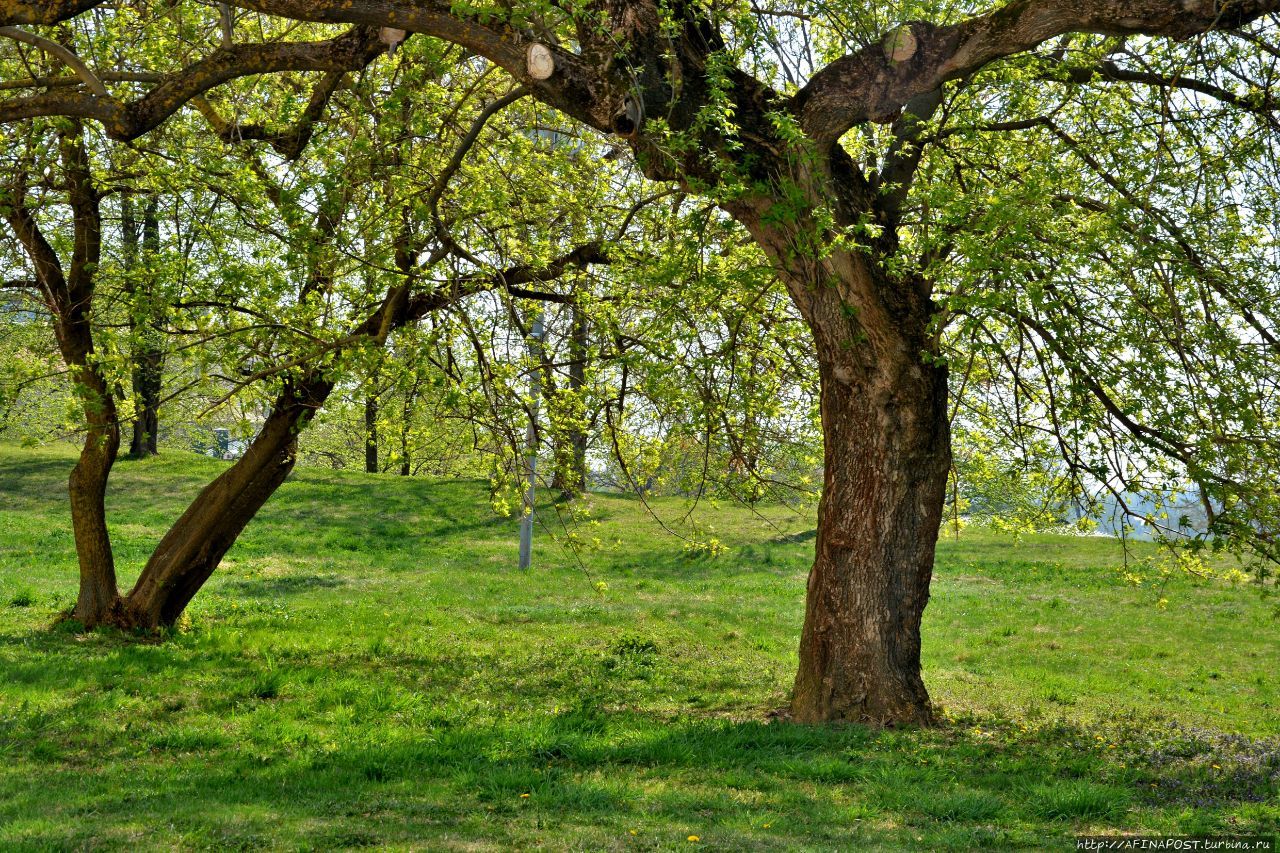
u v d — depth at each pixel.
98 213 16.41
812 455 15.64
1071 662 19.31
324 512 35.91
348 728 11.29
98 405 13.68
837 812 8.08
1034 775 9.57
